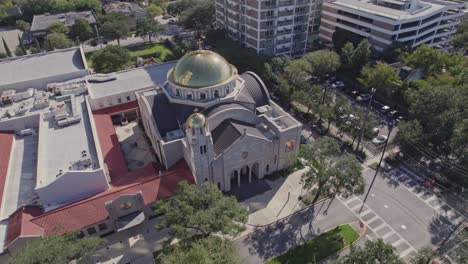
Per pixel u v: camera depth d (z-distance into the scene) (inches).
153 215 2488.9
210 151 2358.5
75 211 2250.2
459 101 2918.3
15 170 2591.0
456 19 5403.5
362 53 4247.0
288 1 4544.8
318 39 5807.1
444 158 2886.3
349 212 2532.0
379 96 4045.3
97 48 5762.8
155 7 7288.4
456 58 4158.5
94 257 2193.7
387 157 3085.6
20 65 3848.4
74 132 2866.6
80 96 3454.7
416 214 2504.9
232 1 5093.5
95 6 7426.2
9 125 2957.7
